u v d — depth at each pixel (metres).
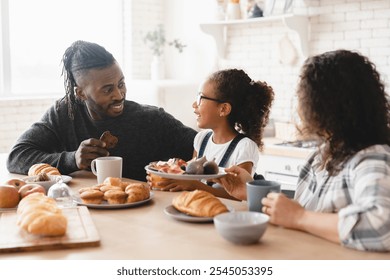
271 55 4.46
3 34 4.87
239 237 1.28
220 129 2.29
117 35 5.48
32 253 1.27
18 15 4.96
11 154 2.42
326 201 1.45
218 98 2.22
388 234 1.21
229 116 2.26
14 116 4.83
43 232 1.33
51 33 5.16
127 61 5.41
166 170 1.87
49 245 1.29
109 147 2.28
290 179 3.70
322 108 1.38
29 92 5.09
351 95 1.37
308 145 3.70
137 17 5.35
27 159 2.36
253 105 2.26
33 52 5.08
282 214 1.41
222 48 4.80
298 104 1.44
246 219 1.36
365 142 1.40
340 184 1.42
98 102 2.40
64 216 1.43
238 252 1.26
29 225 1.34
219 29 4.75
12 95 4.98
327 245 1.30
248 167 2.15
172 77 5.46
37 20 5.07
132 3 5.30
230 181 1.83
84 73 2.36
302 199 1.60
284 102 4.39
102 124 2.52
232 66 4.79
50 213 1.39
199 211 1.52
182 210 1.56
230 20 4.47
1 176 2.33
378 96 1.40
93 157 2.18
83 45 2.40
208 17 5.01
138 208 1.71
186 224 1.50
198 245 1.31
